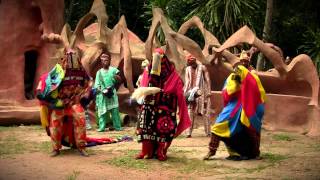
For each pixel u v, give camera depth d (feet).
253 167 23.41
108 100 38.06
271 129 38.45
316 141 32.58
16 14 43.96
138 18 79.41
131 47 48.60
